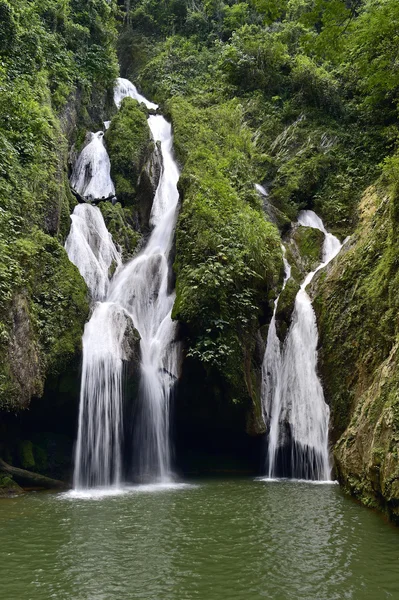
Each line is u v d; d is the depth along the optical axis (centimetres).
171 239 1493
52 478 1055
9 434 1055
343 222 1698
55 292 1123
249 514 770
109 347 1157
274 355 1299
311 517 749
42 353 1053
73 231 1451
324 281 1313
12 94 1322
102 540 634
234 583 498
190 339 1195
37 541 630
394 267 1035
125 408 1152
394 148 1822
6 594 475
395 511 697
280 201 1762
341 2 999
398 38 1230
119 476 1102
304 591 479
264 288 1303
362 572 527
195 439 1303
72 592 479
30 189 1237
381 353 1023
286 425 1216
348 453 923
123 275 1459
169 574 522
